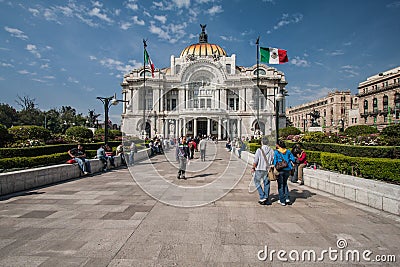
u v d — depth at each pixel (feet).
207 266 11.91
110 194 25.45
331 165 33.19
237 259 12.57
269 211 20.03
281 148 22.70
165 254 12.98
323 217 18.63
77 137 70.38
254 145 69.41
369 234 15.60
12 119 206.18
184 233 15.60
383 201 20.24
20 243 14.21
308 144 49.26
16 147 43.78
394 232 15.92
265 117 126.62
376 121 194.49
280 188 21.83
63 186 29.68
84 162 37.78
